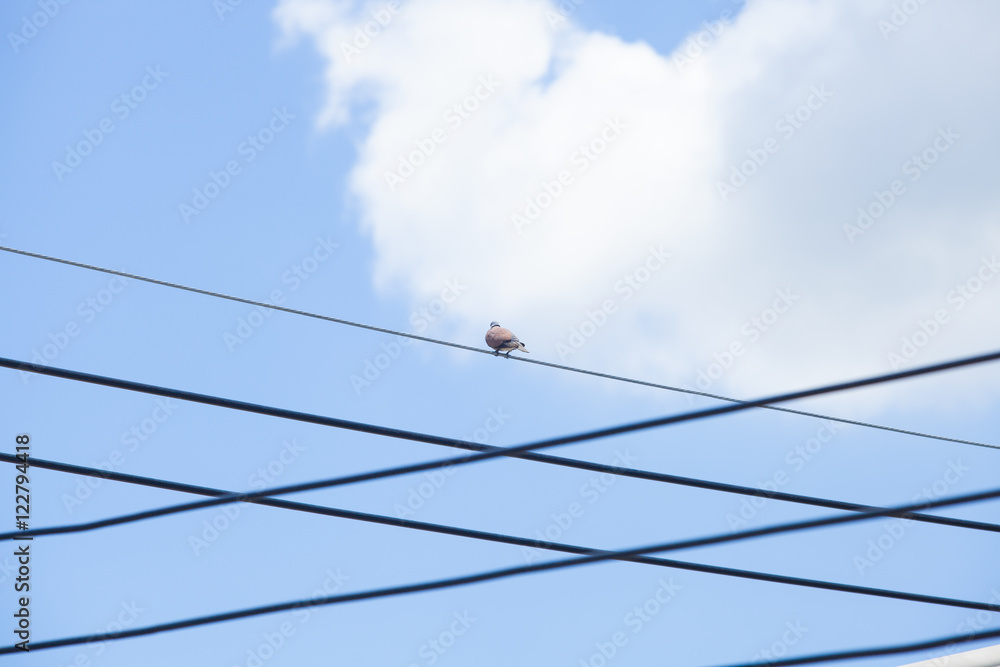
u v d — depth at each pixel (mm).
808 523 21797
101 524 23609
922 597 23297
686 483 23438
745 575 23094
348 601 22609
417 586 22531
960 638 21281
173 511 23312
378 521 23266
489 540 23047
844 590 23109
